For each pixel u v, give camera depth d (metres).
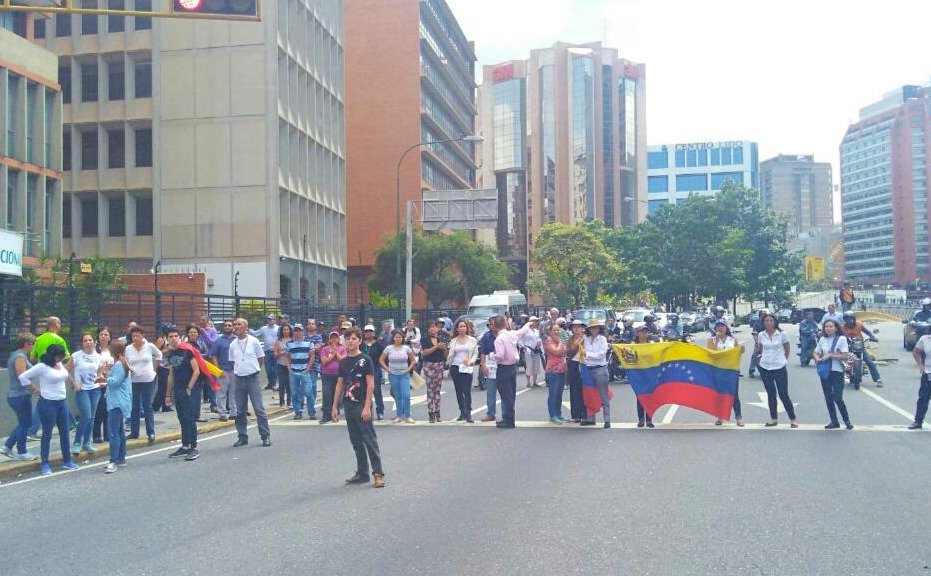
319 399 23.59
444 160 86.31
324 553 7.20
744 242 83.38
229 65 46.22
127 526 8.47
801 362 28.91
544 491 9.67
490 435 14.70
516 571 6.57
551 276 74.31
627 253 80.81
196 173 46.22
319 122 54.34
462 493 9.66
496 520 8.30
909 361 29.89
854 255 195.00
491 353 16.80
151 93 46.75
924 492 9.44
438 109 85.06
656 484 9.99
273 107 45.91
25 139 34.41
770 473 10.64
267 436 14.19
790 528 7.86
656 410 16.45
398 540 7.59
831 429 14.67
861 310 81.12
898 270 177.50
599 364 15.48
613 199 144.00
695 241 77.88
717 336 15.80
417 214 75.00
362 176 75.81
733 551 7.09
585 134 140.88
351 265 75.31
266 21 46.12
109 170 46.88
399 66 76.00
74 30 46.81
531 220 140.62
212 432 16.34
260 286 45.50
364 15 76.50
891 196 179.62
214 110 46.19
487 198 40.09
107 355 14.12
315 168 52.81
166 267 45.97
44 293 17.44
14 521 8.93
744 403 18.97
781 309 87.69
